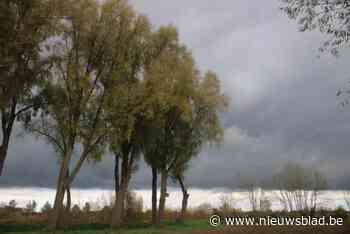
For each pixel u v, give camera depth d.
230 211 52.91
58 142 34.19
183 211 46.09
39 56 30.73
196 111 42.12
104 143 33.91
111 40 33.34
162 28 39.03
